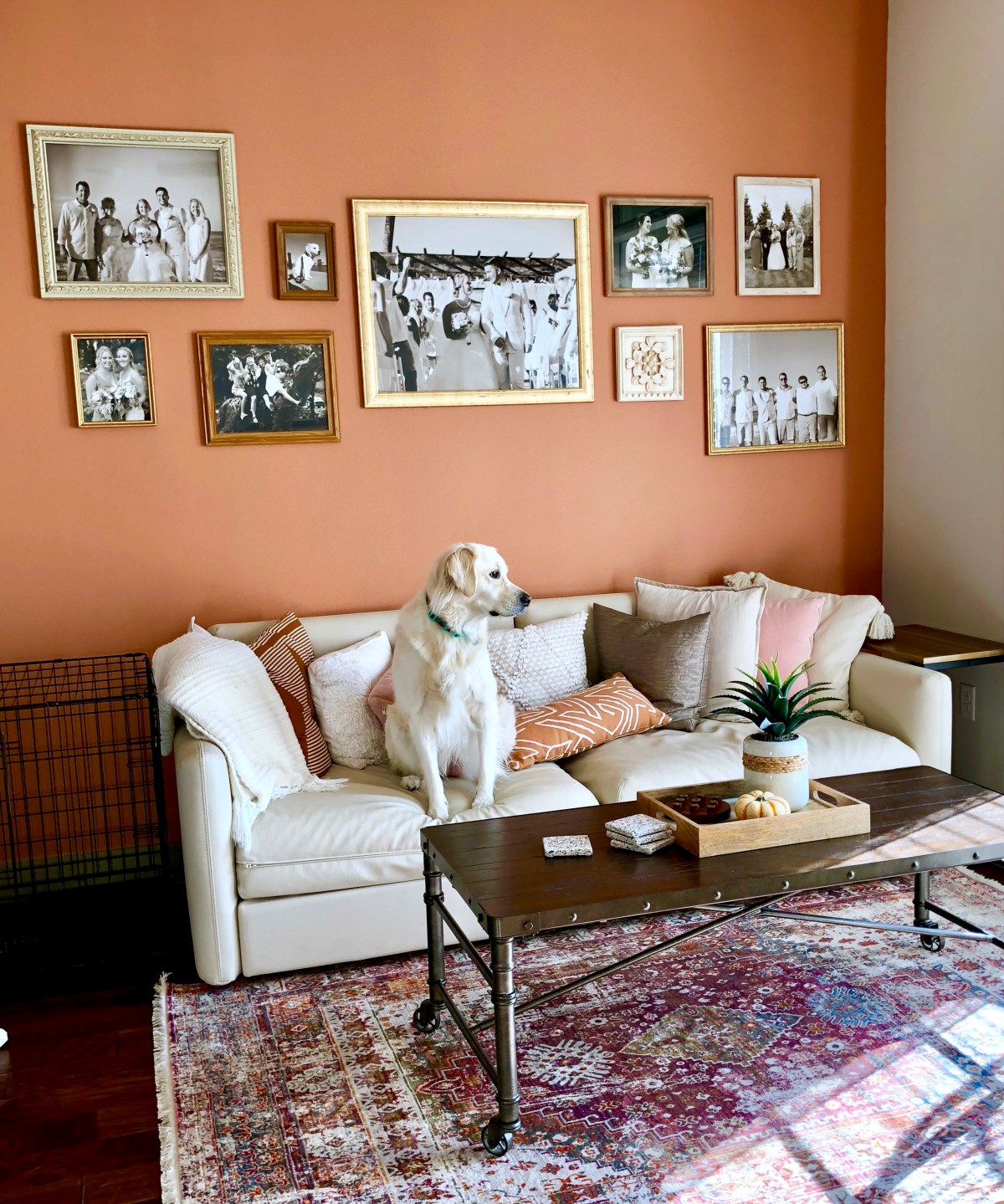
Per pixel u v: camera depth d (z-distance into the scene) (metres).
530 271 3.65
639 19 3.69
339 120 3.42
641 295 3.80
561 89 3.63
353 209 3.44
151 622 3.41
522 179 3.63
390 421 3.57
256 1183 1.87
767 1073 2.14
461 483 3.67
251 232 3.37
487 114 3.56
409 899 2.67
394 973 2.66
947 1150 1.88
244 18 3.29
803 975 2.54
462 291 3.58
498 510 3.72
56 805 3.37
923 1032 2.27
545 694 3.33
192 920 2.58
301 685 3.09
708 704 3.37
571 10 3.61
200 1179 1.89
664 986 2.52
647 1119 2.00
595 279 3.75
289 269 3.40
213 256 3.33
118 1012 2.53
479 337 3.62
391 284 3.51
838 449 4.13
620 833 2.17
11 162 3.14
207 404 3.37
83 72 3.18
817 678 3.38
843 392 4.08
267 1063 2.26
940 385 3.83
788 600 3.52
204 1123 2.05
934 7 3.70
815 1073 2.13
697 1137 1.94
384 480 3.59
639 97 3.72
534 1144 1.94
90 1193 1.88
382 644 3.29
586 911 1.89
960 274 3.69
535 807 2.75
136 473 3.34
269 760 2.72
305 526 3.52
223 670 2.75
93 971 2.73
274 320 3.42
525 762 3.00
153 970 2.73
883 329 4.12
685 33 3.74
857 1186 1.79
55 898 3.27
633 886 1.96
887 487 4.18
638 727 3.21
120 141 3.20
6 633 3.28
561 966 2.62
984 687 3.65
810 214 3.96
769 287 3.95
